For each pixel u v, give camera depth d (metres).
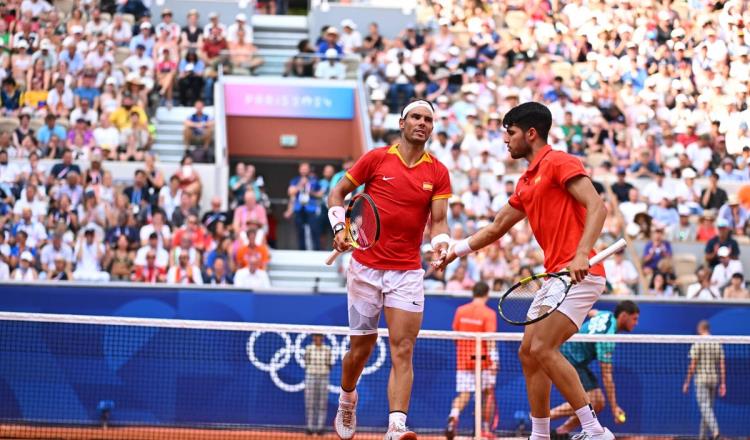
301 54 22.08
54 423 11.66
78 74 19.50
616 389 11.58
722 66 22.38
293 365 11.84
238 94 21.77
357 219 7.31
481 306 12.29
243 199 18.08
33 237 15.80
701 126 20.91
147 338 11.77
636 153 19.77
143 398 11.71
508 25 23.83
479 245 7.21
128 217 16.16
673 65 22.33
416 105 7.20
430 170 7.25
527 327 6.92
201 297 13.98
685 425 11.62
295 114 21.91
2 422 11.61
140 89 19.52
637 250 16.94
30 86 19.23
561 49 22.69
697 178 19.39
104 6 22.22
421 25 23.95
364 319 7.31
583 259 6.35
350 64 22.17
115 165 17.75
